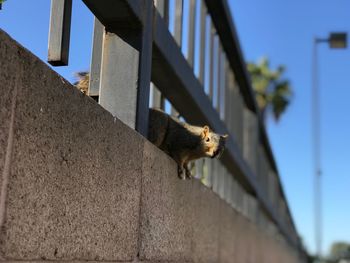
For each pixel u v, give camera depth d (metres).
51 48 3.65
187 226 5.75
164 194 4.91
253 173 13.63
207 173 9.40
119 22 4.59
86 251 3.29
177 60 6.10
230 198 11.73
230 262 8.74
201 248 6.46
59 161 2.99
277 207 22.64
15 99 2.58
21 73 2.63
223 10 8.91
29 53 2.70
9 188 2.53
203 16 8.50
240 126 12.72
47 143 2.87
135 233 4.16
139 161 4.29
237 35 10.41
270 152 17.98
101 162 3.56
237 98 12.42
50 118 2.90
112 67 4.61
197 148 5.42
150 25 4.93
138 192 4.24
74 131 3.18
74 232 3.15
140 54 4.61
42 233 2.80
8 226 2.52
